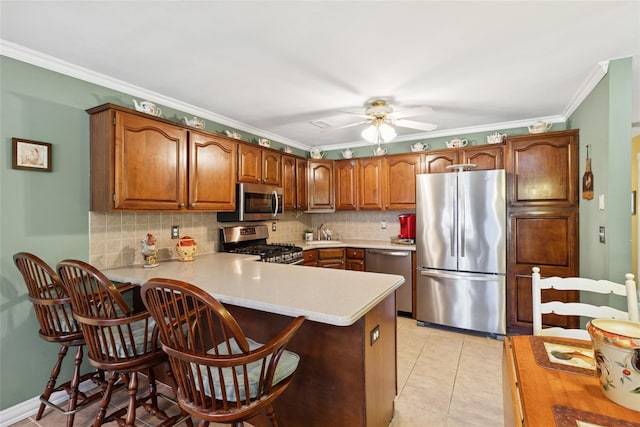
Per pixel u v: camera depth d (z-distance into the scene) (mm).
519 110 3117
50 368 2059
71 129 2154
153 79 2373
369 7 1535
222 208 2904
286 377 1315
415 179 3656
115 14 1582
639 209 3520
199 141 2684
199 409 1144
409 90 2580
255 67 2174
